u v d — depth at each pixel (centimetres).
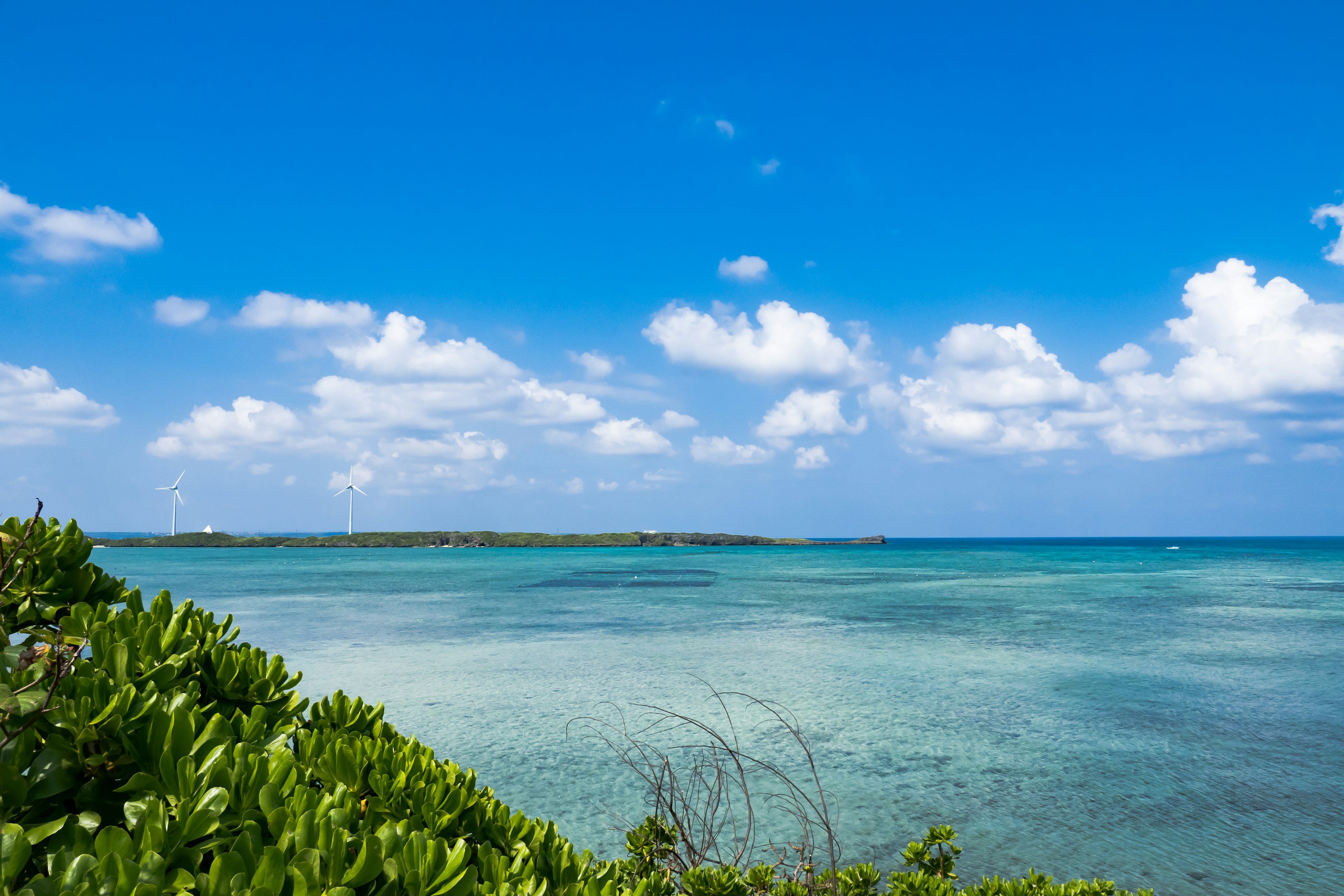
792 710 1323
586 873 233
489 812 224
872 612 3114
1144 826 791
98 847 145
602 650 2019
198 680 221
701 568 7856
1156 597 3956
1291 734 1164
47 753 168
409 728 1198
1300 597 3947
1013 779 945
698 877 331
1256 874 679
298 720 236
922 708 1337
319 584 4997
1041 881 364
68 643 199
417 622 2720
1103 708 1341
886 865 691
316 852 156
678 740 1126
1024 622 2744
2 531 224
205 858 171
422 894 169
